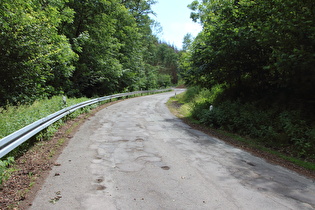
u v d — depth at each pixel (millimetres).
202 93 22734
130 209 3396
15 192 3791
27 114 7543
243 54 11047
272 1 8602
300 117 8383
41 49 11289
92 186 4113
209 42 11961
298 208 3676
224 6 11031
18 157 5469
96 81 22641
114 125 10156
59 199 3607
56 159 5465
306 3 7480
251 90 12734
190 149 6938
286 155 7090
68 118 10734
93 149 6406
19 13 10219
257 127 9328
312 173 5496
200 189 4191
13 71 10570
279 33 7973
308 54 7227
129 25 30672
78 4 18484
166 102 24656
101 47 21047
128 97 29219
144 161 5602
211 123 11445
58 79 16516
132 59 32406
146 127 10094
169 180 4535
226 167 5496
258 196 4031
